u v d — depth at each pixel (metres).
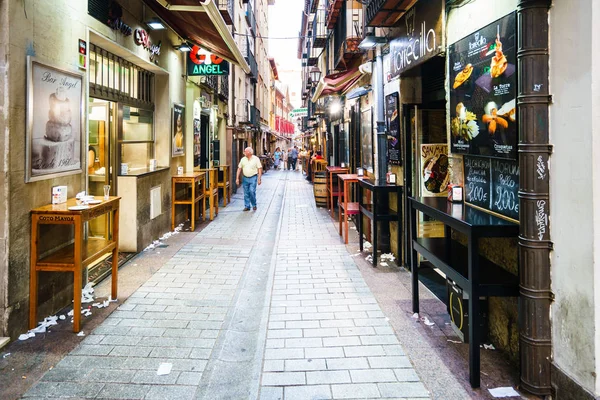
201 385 2.86
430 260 3.50
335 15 10.26
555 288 2.52
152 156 7.88
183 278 5.23
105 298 4.50
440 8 4.01
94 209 3.81
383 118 6.21
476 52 3.37
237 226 8.89
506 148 2.94
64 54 4.11
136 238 6.38
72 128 4.24
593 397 2.20
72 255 3.83
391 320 3.90
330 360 3.16
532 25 2.52
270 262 6.07
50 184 3.92
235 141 16.78
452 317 3.48
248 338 3.65
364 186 6.20
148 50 6.61
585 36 2.21
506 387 2.74
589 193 2.21
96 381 2.87
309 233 8.17
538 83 2.53
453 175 4.00
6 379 2.87
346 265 5.85
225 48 7.70
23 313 3.54
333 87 8.32
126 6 5.70
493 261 3.31
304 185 18.61
